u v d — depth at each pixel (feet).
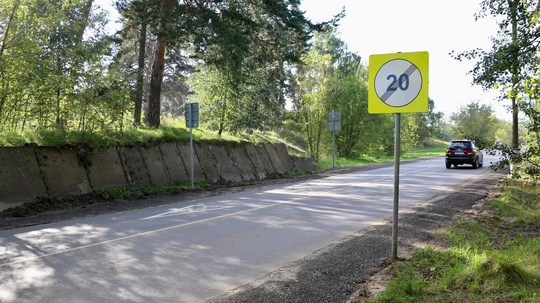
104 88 53.72
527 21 29.50
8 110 46.55
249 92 91.20
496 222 32.30
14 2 42.86
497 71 31.24
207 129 90.48
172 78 146.41
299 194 51.60
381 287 17.34
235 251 24.79
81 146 50.85
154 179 58.65
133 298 17.33
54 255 23.97
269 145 91.40
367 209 39.34
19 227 33.04
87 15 53.67
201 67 87.04
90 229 31.58
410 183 62.08
